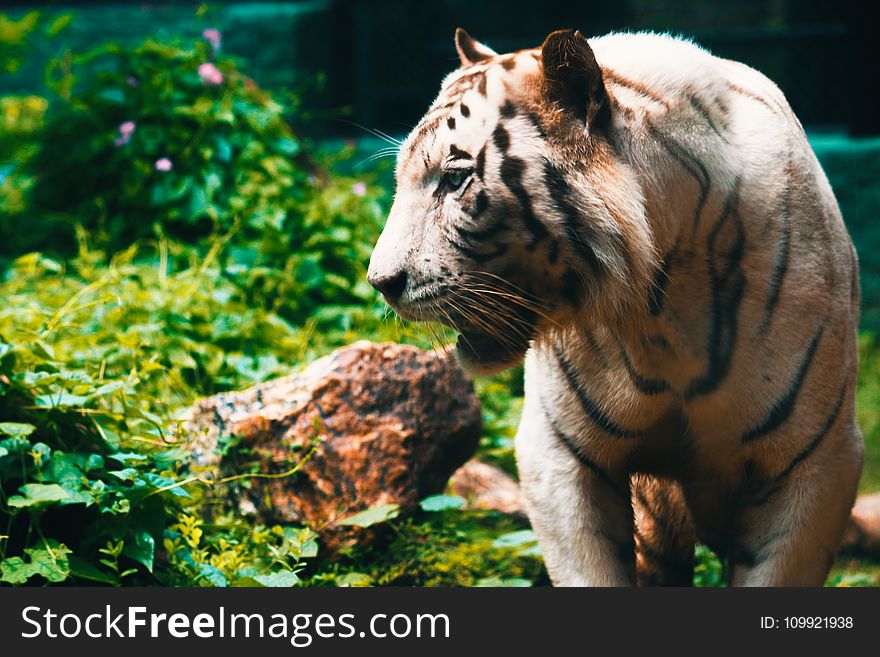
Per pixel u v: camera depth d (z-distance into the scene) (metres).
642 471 3.55
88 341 4.83
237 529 3.98
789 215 3.09
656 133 3.01
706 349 3.12
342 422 4.18
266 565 3.81
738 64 3.42
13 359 3.55
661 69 3.08
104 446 3.66
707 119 3.06
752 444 3.21
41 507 3.28
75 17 10.59
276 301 5.80
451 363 4.44
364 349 4.31
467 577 4.18
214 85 6.94
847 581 4.68
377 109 10.54
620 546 3.46
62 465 3.42
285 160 6.97
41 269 6.05
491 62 3.19
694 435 3.30
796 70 10.02
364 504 4.11
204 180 6.55
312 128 9.98
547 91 3.01
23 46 10.20
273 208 6.40
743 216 3.05
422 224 3.12
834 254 3.21
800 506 3.23
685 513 3.92
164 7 10.55
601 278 3.06
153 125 6.76
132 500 3.44
